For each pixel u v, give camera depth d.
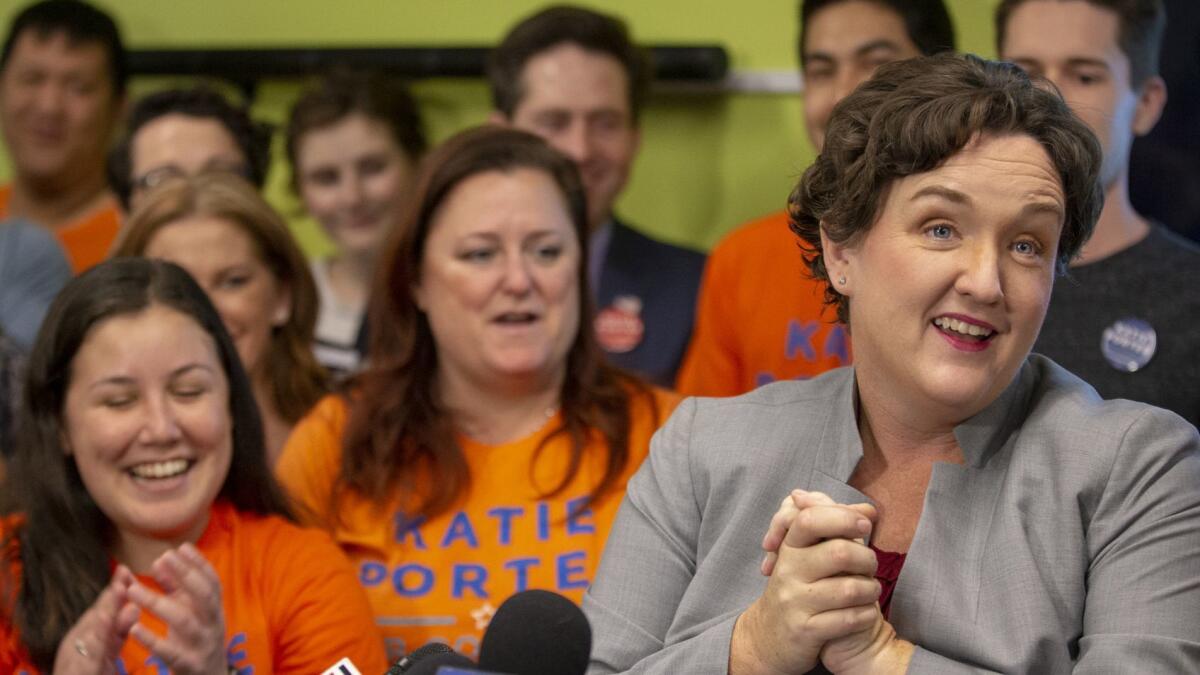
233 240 3.05
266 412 3.08
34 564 2.29
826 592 1.49
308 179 3.92
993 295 1.49
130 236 3.07
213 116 3.71
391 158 3.90
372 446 2.55
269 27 4.28
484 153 2.65
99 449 2.27
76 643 2.02
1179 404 2.54
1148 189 3.34
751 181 3.95
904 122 1.53
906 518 1.65
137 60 4.26
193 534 2.33
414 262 2.63
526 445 2.55
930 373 1.54
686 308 3.54
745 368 3.21
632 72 3.56
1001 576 1.53
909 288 1.53
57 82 4.16
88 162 4.20
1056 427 1.58
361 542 2.48
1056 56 2.77
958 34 3.50
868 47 3.16
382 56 4.10
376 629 2.34
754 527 1.68
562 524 2.46
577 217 2.68
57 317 2.32
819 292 1.85
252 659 2.21
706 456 1.73
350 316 3.89
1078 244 1.60
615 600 1.72
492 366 2.54
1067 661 1.49
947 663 1.49
